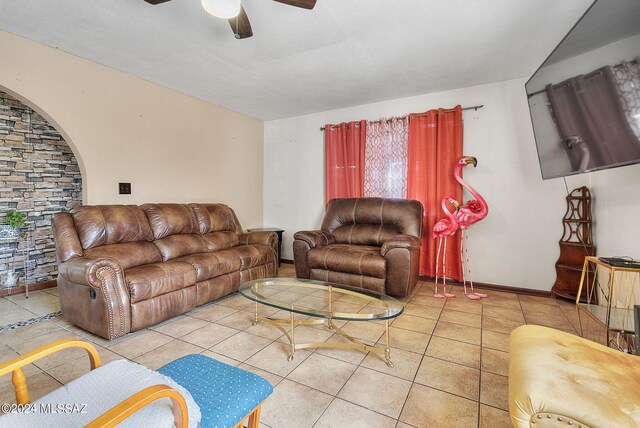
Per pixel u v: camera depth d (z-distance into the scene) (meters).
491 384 1.58
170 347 1.98
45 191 3.25
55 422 0.74
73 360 1.80
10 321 2.37
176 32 2.26
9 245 3.02
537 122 2.49
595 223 2.69
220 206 3.64
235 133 4.30
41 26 2.18
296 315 2.54
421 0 1.90
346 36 2.31
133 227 2.63
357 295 2.10
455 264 3.40
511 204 3.19
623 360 1.14
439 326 2.32
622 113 1.51
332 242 3.59
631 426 0.82
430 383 1.60
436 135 3.46
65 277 2.18
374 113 3.91
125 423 0.74
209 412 0.90
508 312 2.60
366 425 1.30
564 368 1.05
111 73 2.87
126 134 3.00
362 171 3.89
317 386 1.57
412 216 3.27
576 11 2.01
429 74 3.02
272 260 3.53
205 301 2.69
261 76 3.07
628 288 2.04
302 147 4.51
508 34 2.29
